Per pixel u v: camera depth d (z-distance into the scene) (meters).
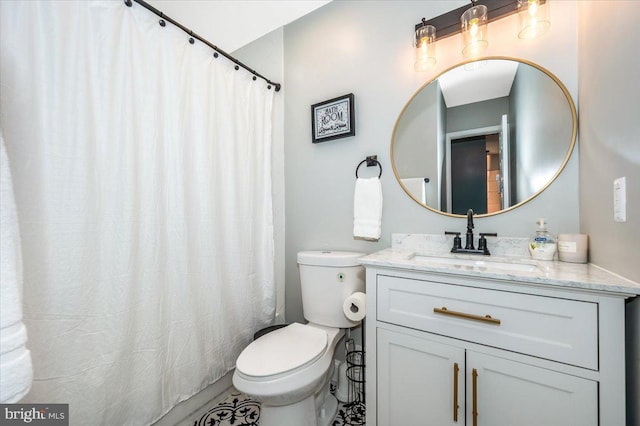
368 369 1.04
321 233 1.71
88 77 0.90
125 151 1.00
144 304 1.07
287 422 1.06
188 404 1.27
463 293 0.86
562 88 1.05
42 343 0.82
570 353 0.71
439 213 1.31
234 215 1.46
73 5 0.87
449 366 0.88
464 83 1.25
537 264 0.97
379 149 1.48
